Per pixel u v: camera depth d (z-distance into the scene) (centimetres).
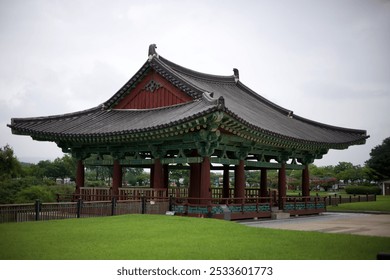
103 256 1390
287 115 4606
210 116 2561
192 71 3988
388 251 1530
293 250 1540
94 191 3416
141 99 3531
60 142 3650
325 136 4178
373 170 9138
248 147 3197
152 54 3375
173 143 3020
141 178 9838
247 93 4728
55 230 1919
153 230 1980
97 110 3797
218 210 2866
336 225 2755
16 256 1373
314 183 10900
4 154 5266
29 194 4306
